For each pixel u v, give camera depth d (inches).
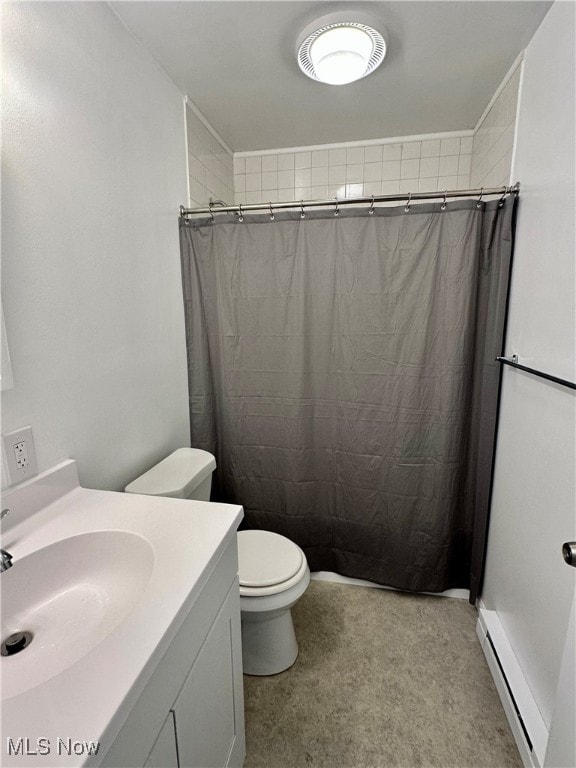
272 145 93.1
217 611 35.6
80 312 45.1
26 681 26.0
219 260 68.0
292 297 67.1
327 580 77.4
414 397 65.3
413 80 66.4
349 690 55.1
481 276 61.7
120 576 34.8
